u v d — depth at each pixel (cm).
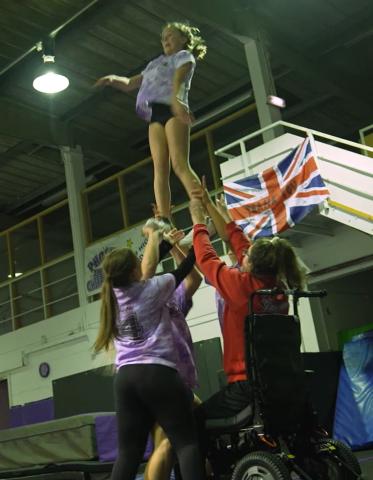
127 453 303
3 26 1002
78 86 1202
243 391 343
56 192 1623
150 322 316
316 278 902
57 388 1142
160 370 304
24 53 1037
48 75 877
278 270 346
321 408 743
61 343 1268
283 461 330
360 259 861
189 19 1036
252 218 806
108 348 327
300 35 1124
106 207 1705
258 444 348
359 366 754
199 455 297
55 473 535
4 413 1389
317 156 772
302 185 765
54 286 1394
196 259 345
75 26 1021
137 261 332
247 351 332
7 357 1376
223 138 1430
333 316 938
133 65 1156
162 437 340
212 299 1016
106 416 533
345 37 1130
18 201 1659
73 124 1335
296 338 350
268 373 332
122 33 1056
